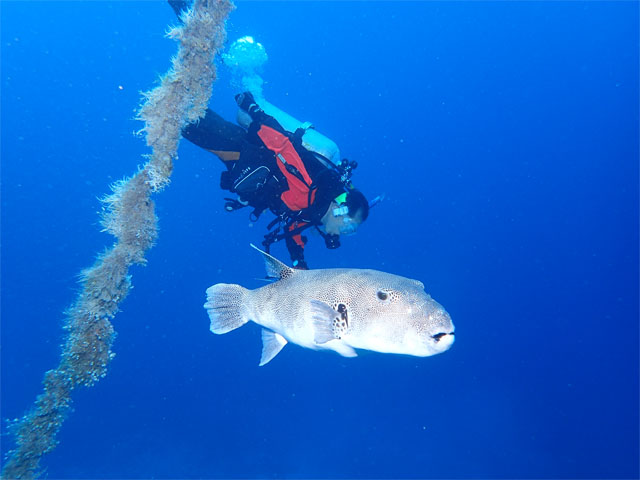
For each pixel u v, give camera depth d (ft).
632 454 62.64
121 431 63.46
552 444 63.00
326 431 58.18
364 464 52.54
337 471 51.06
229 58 14.88
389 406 65.00
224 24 10.96
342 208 14.08
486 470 54.75
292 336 11.61
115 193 11.35
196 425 62.39
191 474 52.29
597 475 57.47
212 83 11.42
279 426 59.67
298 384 70.69
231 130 15.25
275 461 52.95
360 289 9.91
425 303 8.84
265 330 13.64
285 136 14.25
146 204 11.72
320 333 9.35
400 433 59.21
